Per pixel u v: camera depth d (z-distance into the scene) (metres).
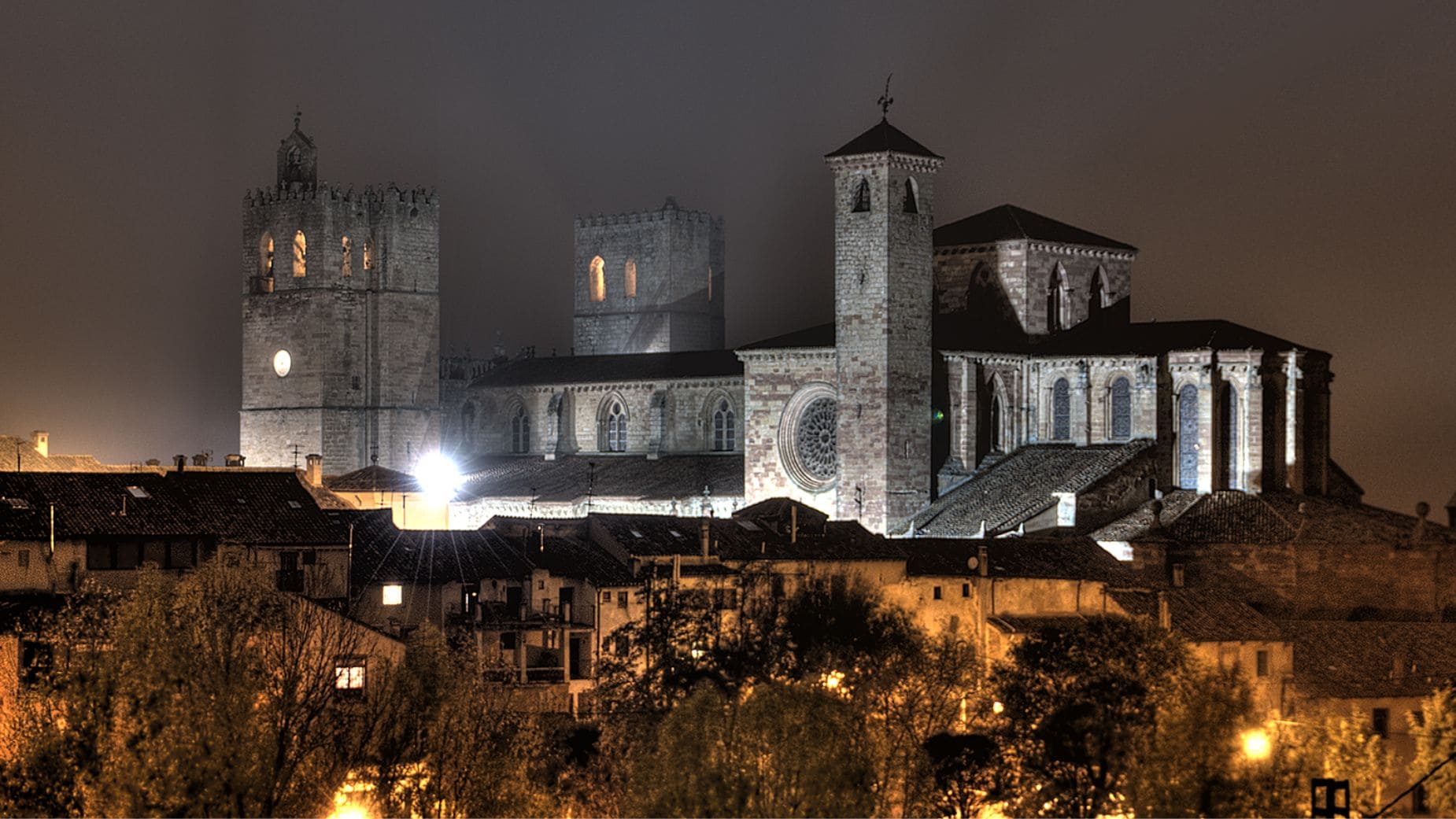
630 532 174.62
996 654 176.50
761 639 159.38
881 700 150.12
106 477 158.50
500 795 131.88
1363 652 183.12
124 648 130.00
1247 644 178.12
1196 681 143.38
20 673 135.88
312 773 127.62
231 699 126.25
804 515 184.62
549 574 165.88
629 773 135.62
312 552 158.38
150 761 124.19
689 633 157.88
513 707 147.62
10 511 151.12
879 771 137.75
